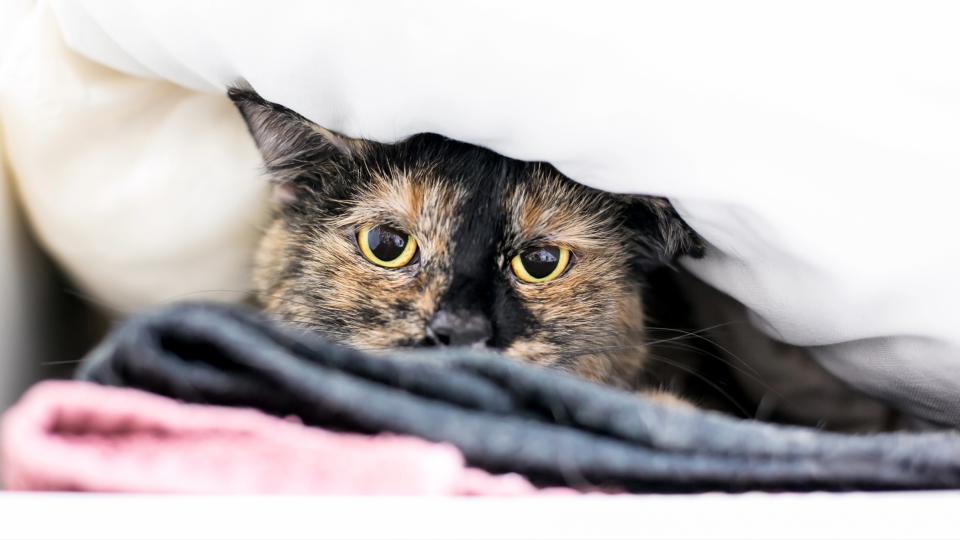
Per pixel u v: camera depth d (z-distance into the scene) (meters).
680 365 0.37
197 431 0.25
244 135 0.33
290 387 0.26
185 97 0.32
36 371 0.33
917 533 0.23
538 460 0.26
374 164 0.35
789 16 0.27
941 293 0.29
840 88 0.27
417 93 0.28
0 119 0.31
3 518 0.21
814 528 0.23
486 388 0.27
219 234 0.34
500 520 0.23
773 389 0.36
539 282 0.35
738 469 0.26
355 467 0.25
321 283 0.36
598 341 0.36
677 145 0.28
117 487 0.24
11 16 0.32
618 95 0.27
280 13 0.27
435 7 0.27
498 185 0.34
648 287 0.39
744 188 0.28
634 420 0.26
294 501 0.23
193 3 0.28
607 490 0.26
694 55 0.27
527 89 0.27
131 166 0.33
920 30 0.27
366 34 0.27
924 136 0.27
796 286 0.30
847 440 0.26
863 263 0.28
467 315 0.33
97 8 0.29
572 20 0.27
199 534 0.22
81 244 0.33
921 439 0.26
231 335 0.26
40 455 0.24
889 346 0.31
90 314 0.36
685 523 0.23
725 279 0.32
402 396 0.26
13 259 0.32
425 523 0.22
